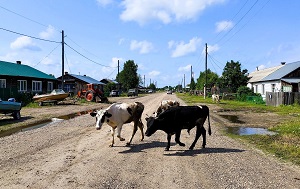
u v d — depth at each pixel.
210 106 30.95
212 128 15.20
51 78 43.88
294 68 39.09
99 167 7.64
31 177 6.82
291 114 22.59
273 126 15.78
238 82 50.34
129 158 8.61
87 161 8.23
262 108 28.50
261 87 46.97
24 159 8.44
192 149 9.83
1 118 18.97
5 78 33.03
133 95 66.75
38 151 9.46
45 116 20.27
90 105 32.12
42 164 7.90
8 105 17.45
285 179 6.74
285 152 9.38
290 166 7.80
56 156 8.80
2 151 9.45
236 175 7.02
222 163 8.09
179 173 7.18
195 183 6.47
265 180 6.67
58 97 31.42
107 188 6.14
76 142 10.99
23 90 36.56
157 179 6.73
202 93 63.94
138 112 10.70
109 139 11.64
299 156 8.81
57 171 7.28
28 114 21.56
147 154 9.13
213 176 6.95
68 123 16.56
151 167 7.70
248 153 9.30
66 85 57.81
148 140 11.48
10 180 6.61
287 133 13.00
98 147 10.12
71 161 8.23
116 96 66.25
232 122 17.88
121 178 6.79
